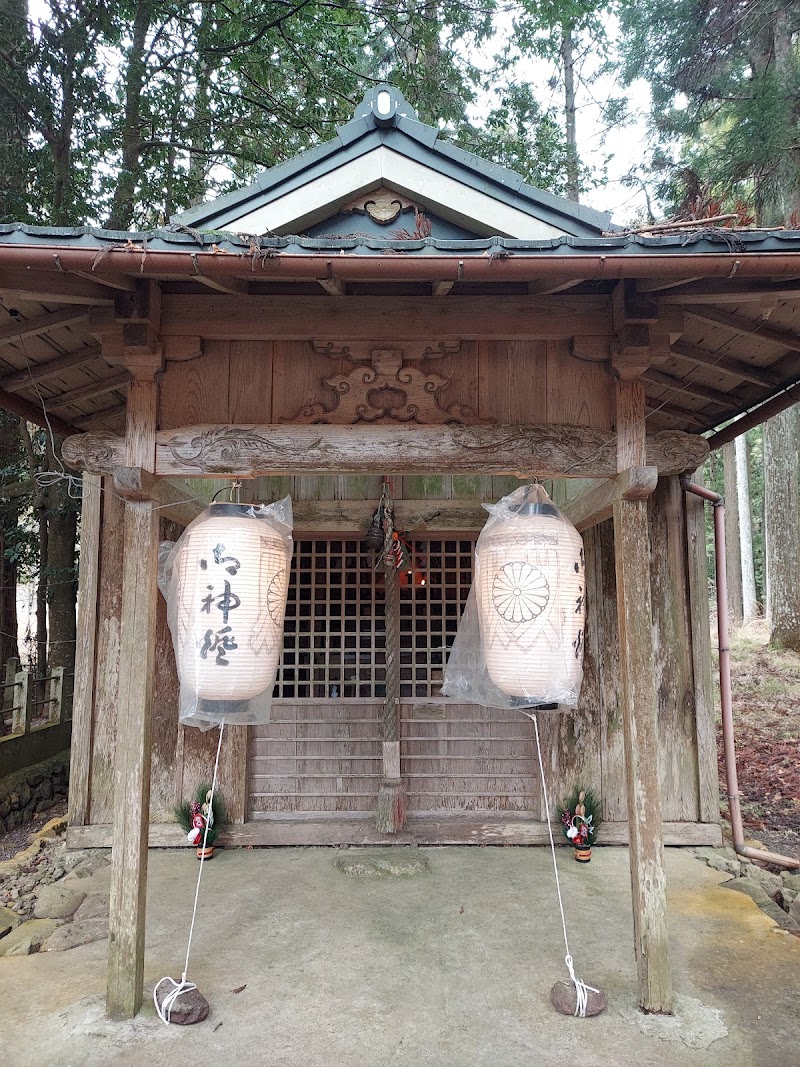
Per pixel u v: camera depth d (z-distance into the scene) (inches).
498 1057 102.0
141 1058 102.1
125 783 116.7
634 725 119.4
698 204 124.6
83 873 176.9
